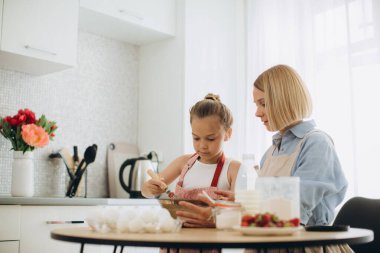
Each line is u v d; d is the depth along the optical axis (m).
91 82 3.07
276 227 1.00
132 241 0.90
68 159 2.78
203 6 3.24
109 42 3.21
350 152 2.66
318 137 1.40
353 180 2.61
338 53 2.79
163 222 1.07
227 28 3.38
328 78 2.82
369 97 2.61
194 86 3.11
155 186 1.38
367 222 1.55
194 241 0.87
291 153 1.46
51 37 2.48
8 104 2.64
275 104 1.46
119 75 3.25
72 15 2.59
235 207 1.15
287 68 1.49
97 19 2.88
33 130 2.35
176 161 1.67
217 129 1.45
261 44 3.26
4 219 2.04
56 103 2.87
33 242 2.12
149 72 3.30
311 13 2.96
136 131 3.31
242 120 3.35
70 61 2.56
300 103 1.46
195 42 3.15
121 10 2.86
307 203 1.28
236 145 3.30
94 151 2.76
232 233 1.06
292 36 3.07
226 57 3.33
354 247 1.55
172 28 3.15
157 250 2.64
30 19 2.40
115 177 3.08
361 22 2.70
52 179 2.78
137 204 2.54
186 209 1.23
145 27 3.00
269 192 1.06
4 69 2.64
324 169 1.34
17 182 2.35
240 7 3.46
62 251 2.22
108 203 2.40
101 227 1.09
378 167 2.53
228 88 3.32
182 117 3.04
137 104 3.34
